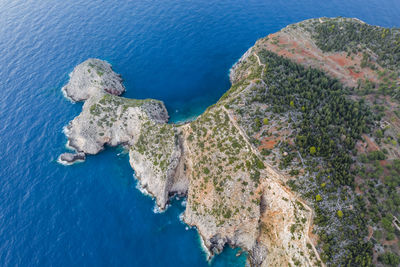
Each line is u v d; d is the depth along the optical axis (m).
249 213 71.00
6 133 103.25
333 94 85.62
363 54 98.44
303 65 100.06
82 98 116.12
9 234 77.12
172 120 109.12
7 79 124.50
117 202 85.31
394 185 64.75
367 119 77.69
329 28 109.81
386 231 59.44
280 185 66.62
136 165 91.50
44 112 111.19
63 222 80.00
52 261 72.19
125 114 99.56
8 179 90.00
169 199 86.12
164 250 74.88
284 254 65.31
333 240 58.59
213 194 75.81
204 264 72.62
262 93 86.38
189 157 84.50
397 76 88.44
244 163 73.06
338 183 64.81
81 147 98.38
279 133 75.56
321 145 71.25
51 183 89.56
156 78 127.88
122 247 75.19
